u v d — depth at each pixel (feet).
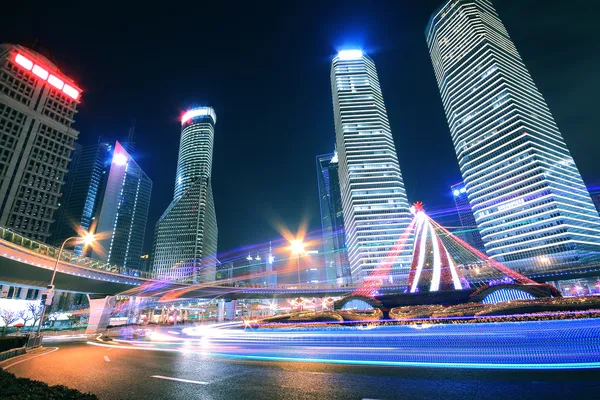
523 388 28.09
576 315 65.72
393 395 28.32
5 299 205.26
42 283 167.02
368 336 66.13
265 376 37.93
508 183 618.44
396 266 573.74
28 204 386.11
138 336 122.31
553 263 535.60
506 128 635.66
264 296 383.04
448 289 121.60
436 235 131.85
